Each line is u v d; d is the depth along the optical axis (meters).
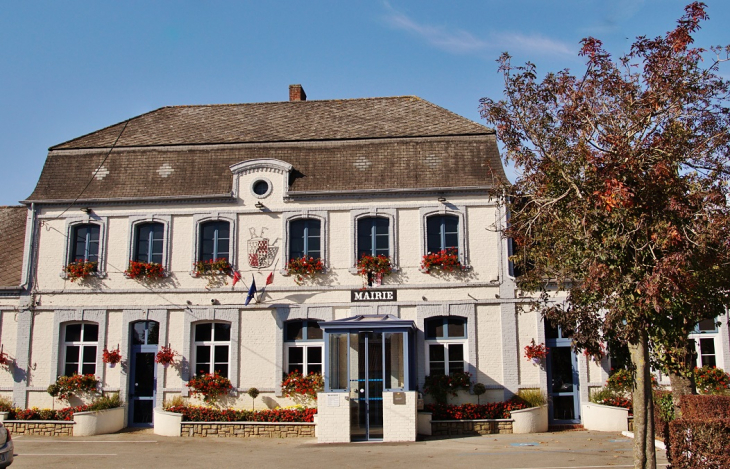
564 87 11.13
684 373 14.43
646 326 9.62
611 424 17.52
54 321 19.81
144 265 19.64
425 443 15.98
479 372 18.67
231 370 19.20
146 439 17.28
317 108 23.53
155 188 20.38
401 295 19.19
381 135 21.03
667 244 9.21
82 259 20.30
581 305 10.94
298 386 18.64
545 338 18.80
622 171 9.68
